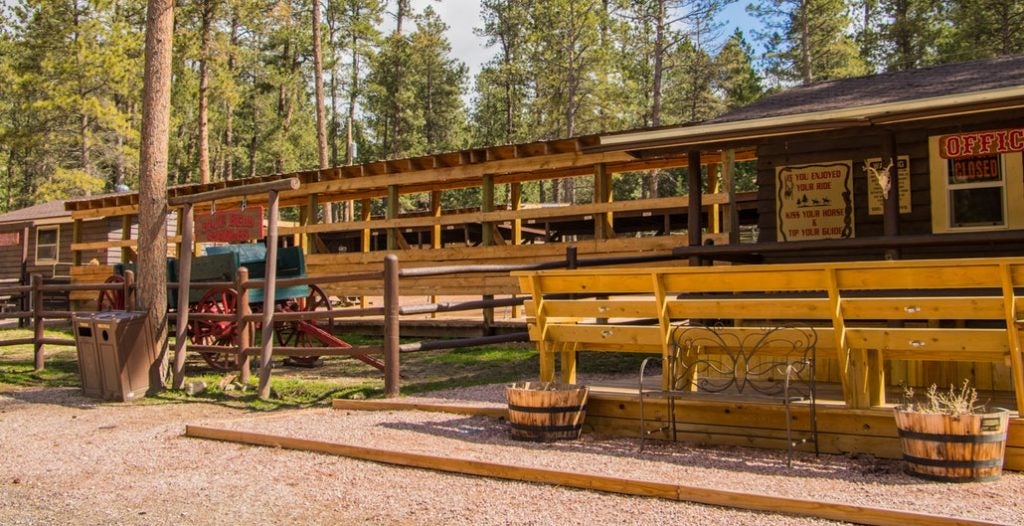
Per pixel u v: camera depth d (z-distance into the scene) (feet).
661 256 35.91
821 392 22.43
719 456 20.06
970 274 17.94
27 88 105.50
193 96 116.78
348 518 16.58
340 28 151.02
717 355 24.85
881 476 17.57
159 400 33.81
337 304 63.87
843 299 19.43
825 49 130.52
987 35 108.88
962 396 19.02
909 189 33.17
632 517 15.71
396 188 52.54
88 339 35.14
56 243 87.40
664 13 117.70
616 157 42.42
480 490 18.11
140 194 36.29
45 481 20.95
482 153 46.60
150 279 35.76
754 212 59.98
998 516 14.30
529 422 22.07
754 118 29.12
